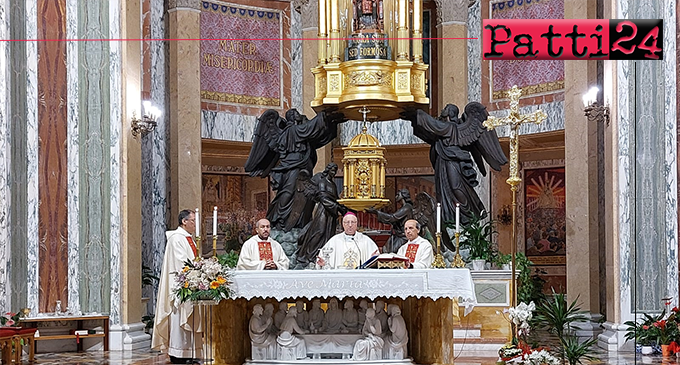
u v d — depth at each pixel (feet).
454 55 68.69
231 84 69.36
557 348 41.65
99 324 48.29
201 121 66.90
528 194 70.54
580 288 55.11
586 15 56.44
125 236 48.80
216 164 70.18
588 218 55.31
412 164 73.92
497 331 45.60
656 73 45.83
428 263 39.60
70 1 49.24
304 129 55.06
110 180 48.93
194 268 34.83
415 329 38.37
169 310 40.78
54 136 48.44
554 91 66.28
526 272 51.26
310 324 37.50
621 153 45.96
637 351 43.57
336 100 51.52
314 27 69.82
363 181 52.13
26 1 47.78
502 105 69.15
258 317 37.09
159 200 61.98
